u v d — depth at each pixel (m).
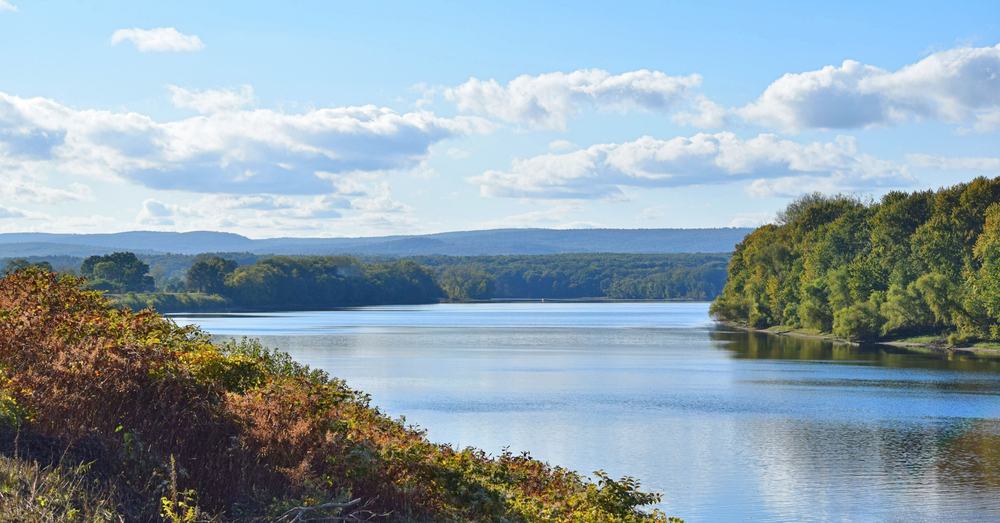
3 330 15.32
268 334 131.25
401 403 56.44
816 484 34.91
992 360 90.50
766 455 40.31
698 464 38.41
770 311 160.75
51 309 16.67
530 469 21.23
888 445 43.03
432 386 66.00
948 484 34.91
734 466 38.03
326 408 16.73
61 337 15.56
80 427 13.80
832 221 165.88
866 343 119.81
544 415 51.59
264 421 15.51
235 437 14.75
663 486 34.41
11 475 11.56
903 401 58.50
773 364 87.00
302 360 88.62
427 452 17.39
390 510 15.33
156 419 14.52
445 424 48.06
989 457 40.06
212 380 16.11
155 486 13.14
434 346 110.69
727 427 47.94
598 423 48.78
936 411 54.00
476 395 60.69
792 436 45.16
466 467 17.41
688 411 53.75
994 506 31.84
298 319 194.00
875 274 128.12
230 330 141.88
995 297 100.88
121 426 13.63
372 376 73.44
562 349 107.94
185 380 15.27
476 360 90.31
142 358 15.04
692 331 154.62
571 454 40.19
